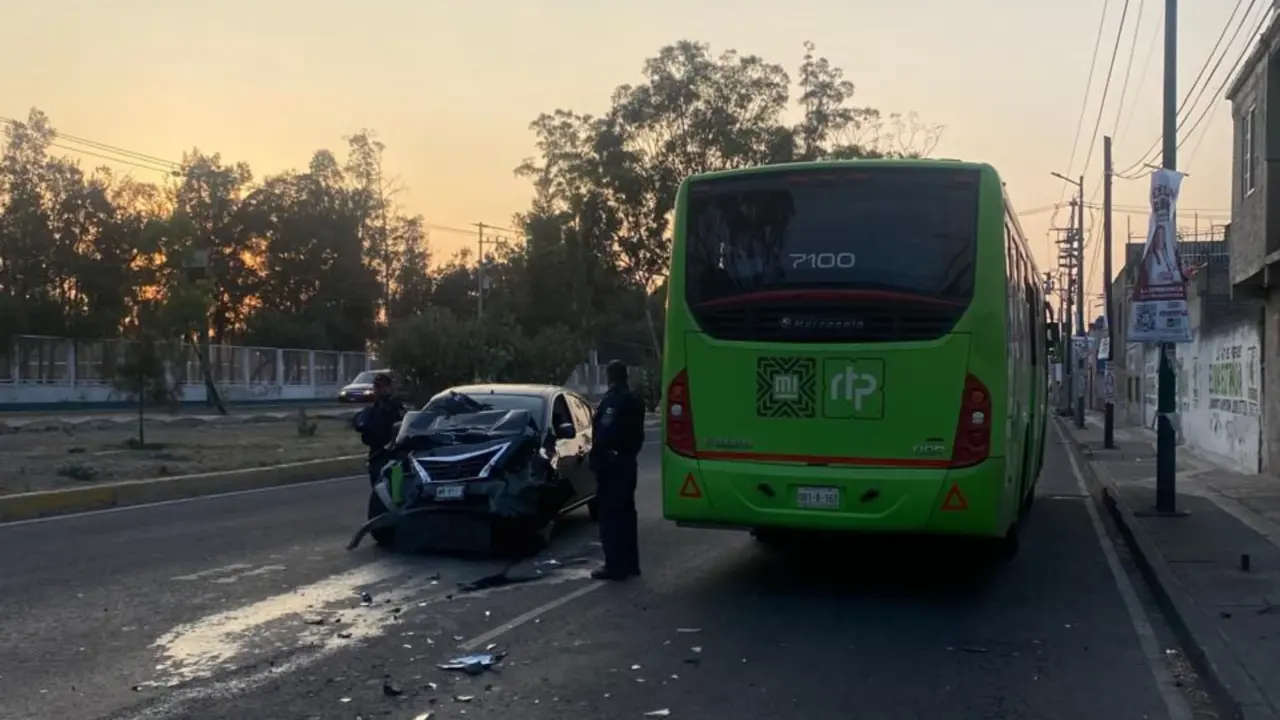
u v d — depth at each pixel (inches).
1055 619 362.9
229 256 2851.9
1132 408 1849.2
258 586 405.4
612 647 322.0
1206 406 1060.5
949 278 368.5
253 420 1448.1
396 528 474.3
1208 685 286.0
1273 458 802.8
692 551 488.1
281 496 683.4
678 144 1718.8
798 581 422.0
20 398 1649.9
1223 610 352.2
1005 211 378.9
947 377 364.2
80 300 2278.5
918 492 364.2
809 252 379.2
